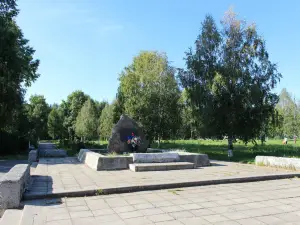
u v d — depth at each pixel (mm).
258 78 21938
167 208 5812
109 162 11523
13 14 24094
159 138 29781
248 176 9133
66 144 39281
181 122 29625
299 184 8578
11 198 5988
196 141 49094
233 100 21391
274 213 5469
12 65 23344
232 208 5812
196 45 23672
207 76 22406
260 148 28047
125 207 5902
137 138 15305
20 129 35469
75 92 70625
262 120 21875
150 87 29078
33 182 8422
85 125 47844
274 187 8086
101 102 67875
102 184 7957
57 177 9461
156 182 8164
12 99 25547
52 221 4996
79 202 6336
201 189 7766
